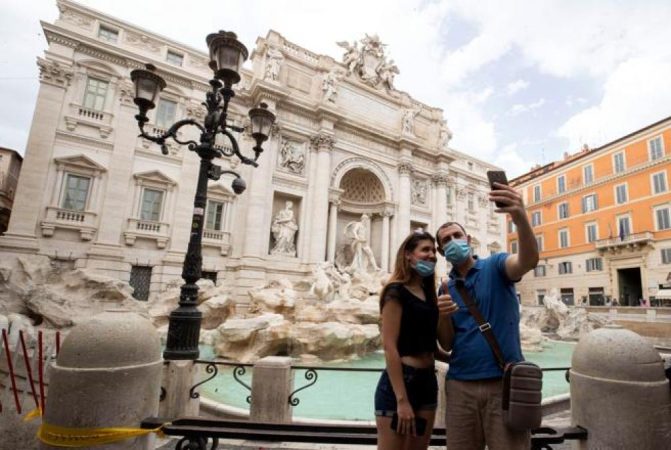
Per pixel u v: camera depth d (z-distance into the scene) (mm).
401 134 32156
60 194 19719
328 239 27703
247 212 24312
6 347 5387
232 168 24734
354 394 9789
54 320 15188
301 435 3281
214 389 9789
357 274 25000
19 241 18172
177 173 23156
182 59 24750
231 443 5492
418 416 2680
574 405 3396
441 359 3123
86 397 2965
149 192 22312
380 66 33312
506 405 2441
